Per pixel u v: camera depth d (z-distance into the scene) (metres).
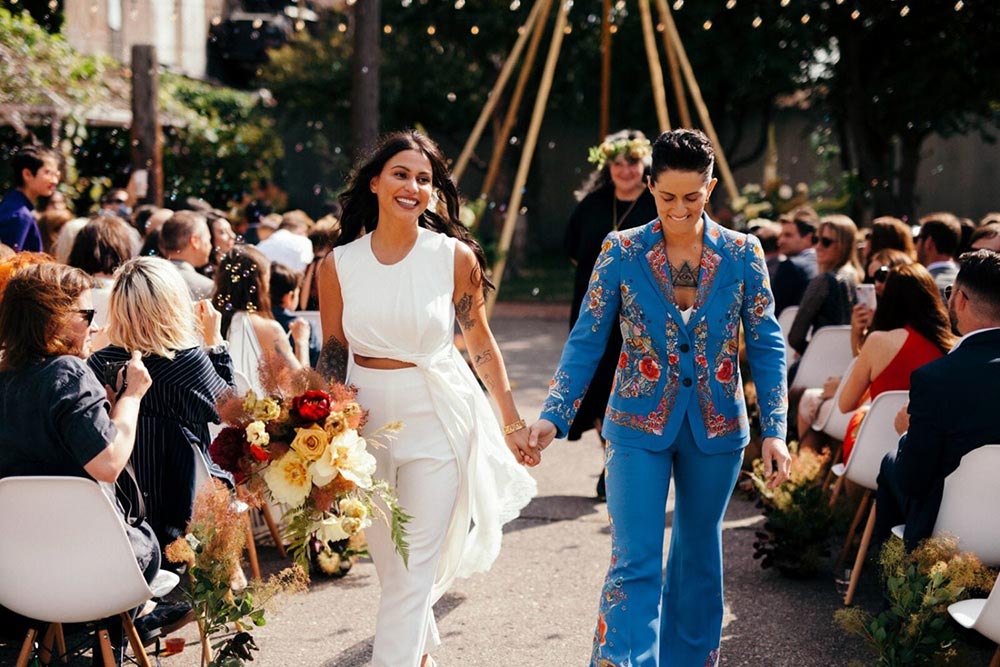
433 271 3.54
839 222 6.78
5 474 3.49
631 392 3.52
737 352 3.54
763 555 5.41
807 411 6.11
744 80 16.48
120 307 4.20
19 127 13.41
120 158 15.73
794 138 24.25
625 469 3.50
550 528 5.97
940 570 3.60
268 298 5.35
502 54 18.59
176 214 6.07
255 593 3.63
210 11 23.41
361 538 5.25
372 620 4.66
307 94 21.20
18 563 3.32
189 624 4.63
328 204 10.93
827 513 5.11
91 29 18.47
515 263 20.05
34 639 3.57
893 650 3.67
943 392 3.84
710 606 3.62
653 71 11.38
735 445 3.52
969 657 3.90
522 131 19.41
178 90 19.31
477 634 4.52
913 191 18.11
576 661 4.25
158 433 4.26
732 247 3.50
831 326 6.44
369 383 3.55
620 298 3.56
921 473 3.92
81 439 3.38
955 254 7.55
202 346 4.64
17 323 3.49
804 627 4.56
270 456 3.29
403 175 3.51
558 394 3.58
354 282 3.54
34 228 7.17
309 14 22.30
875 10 15.23
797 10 15.61
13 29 14.43
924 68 15.83
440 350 3.58
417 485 3.52
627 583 3.40
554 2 16.86
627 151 6.25
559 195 24.94
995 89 16.16
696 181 3.35
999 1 15.24
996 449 3.68
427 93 20.31
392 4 18.83
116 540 3.31
